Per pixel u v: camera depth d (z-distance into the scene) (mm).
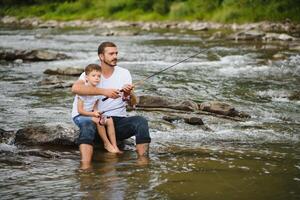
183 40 25094
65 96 10539
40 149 6543
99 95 6578
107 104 6656
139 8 45000
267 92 11234
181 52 19609
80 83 6465
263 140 7234
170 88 11742
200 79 13102
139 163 5949
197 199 4699
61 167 5762
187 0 42312
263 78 13312
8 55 17312
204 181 5254
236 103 10117
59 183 5156
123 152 6512
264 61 16484
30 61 17219
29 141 6773
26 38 28094
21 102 9867
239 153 6477
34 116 8492
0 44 23906
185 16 39875
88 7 51219
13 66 15828
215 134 7547
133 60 17266
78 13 50750
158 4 42312
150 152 6488
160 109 9062
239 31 30203
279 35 24203
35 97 10445
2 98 10305
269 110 9453
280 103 10148
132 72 14266
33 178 5336
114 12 46625
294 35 26656
